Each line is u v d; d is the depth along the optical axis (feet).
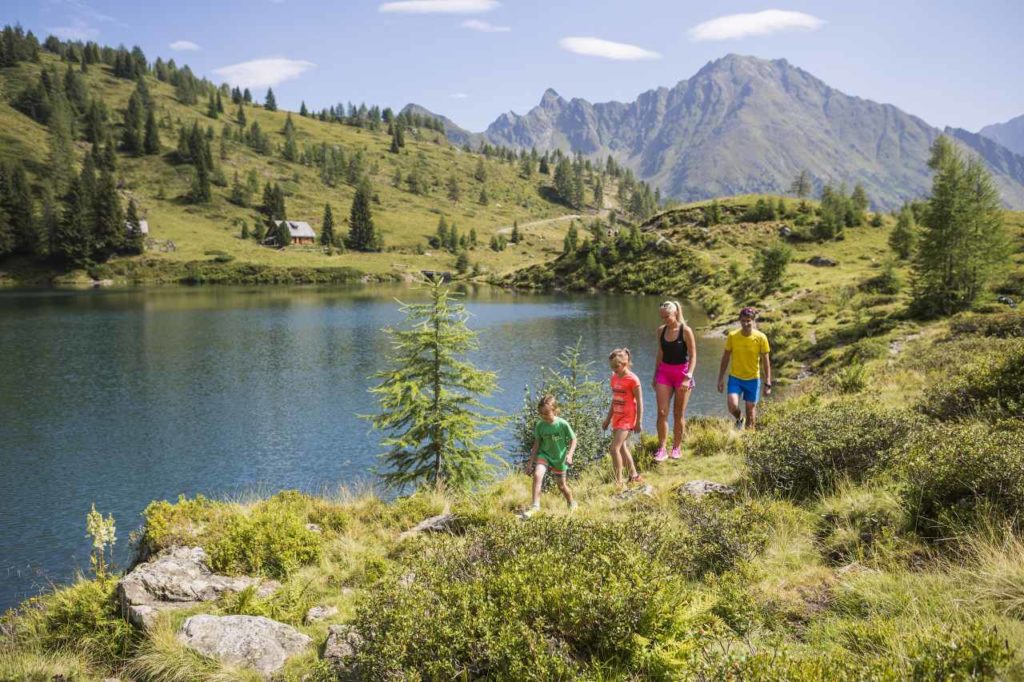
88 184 600.39
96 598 22.91
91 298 385.50
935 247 166.50
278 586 24.23
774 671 11.05
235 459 107.55
